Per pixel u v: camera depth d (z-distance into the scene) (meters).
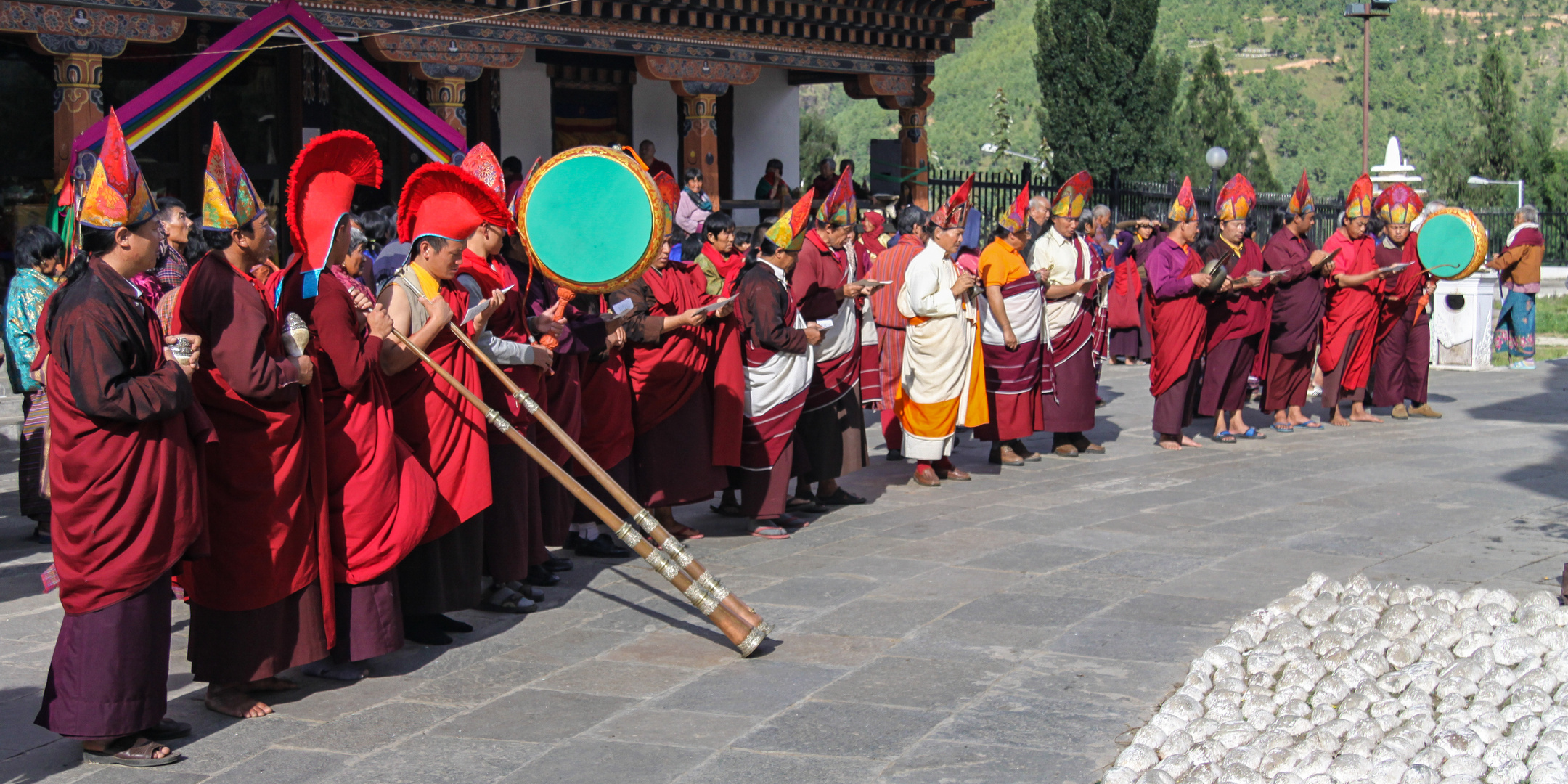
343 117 18.20
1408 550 6.94
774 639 5.65
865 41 20.56
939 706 4.77
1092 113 32.22
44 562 7.25
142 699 4.41
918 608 6.04
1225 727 4.38
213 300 4.63
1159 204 24.00
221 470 4.74
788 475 7.62
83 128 12.82
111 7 12.87
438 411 5.52
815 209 8.30
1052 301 9.86
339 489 5.08
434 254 5.55
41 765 4.47
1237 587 6.27
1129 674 5.08
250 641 4.80
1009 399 9.67
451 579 5.65
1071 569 6.66
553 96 20.73
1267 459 9.91
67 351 4.23
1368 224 11.34
